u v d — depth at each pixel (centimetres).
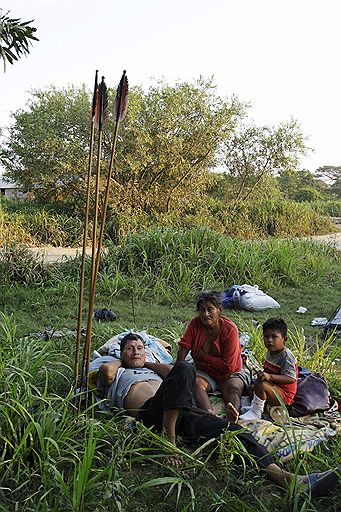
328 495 403
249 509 380
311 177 5703
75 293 1077
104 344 650
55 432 439
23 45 639
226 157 2738
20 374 479
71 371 600
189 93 2200
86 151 2088
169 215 2122
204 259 1255
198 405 519
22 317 916
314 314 1046
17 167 2192
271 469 423
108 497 380
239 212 2512
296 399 537
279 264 1304
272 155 2716
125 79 474
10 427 434
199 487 410
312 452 472
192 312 1020
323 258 1492
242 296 1069
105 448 451
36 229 1967
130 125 2062
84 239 482
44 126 2141
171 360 624
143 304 1053
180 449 443
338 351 673
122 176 2108
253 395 545
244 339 691
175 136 2164
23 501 387
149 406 475
